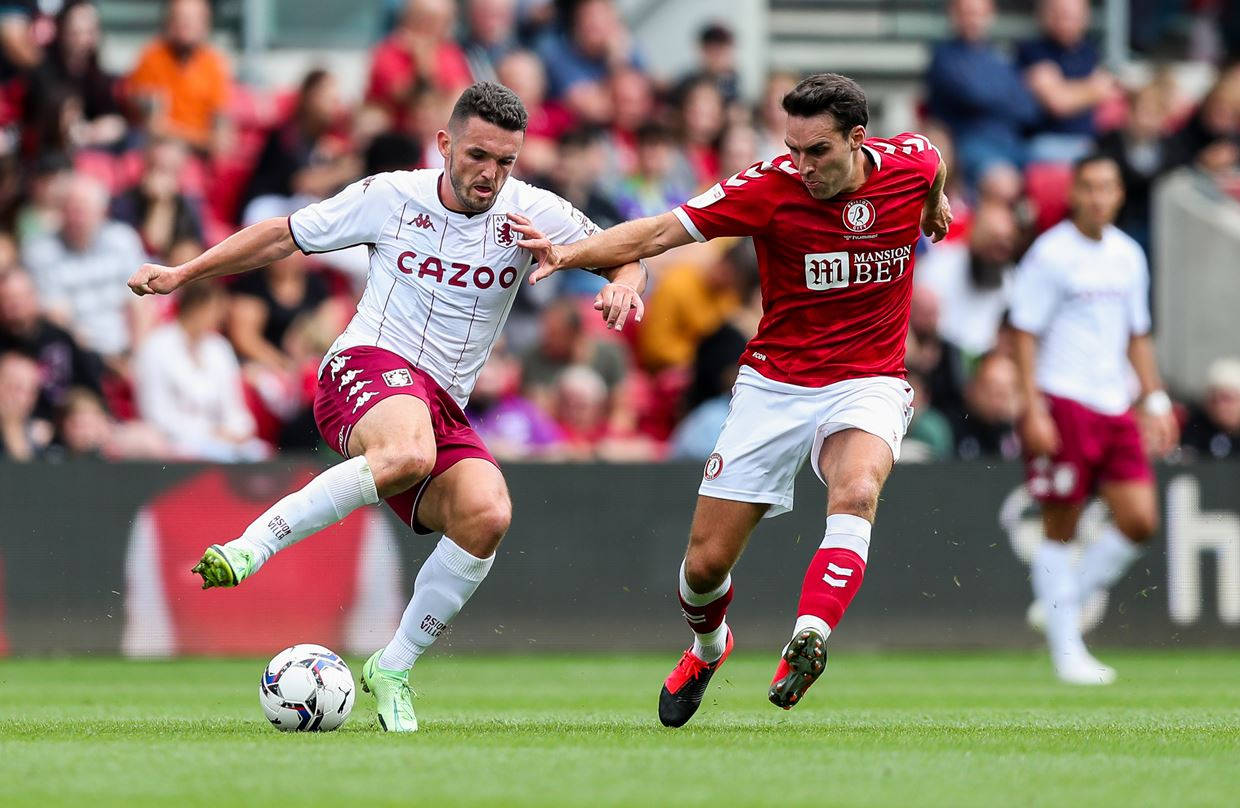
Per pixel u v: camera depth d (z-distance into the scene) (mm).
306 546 36875
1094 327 32875
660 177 50375
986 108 53781
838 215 19062
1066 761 15805
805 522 38406
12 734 18531
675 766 15047
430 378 20078
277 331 44094
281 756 15680
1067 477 32844
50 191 46250
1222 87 54406
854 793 13406
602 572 37969
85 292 44281
